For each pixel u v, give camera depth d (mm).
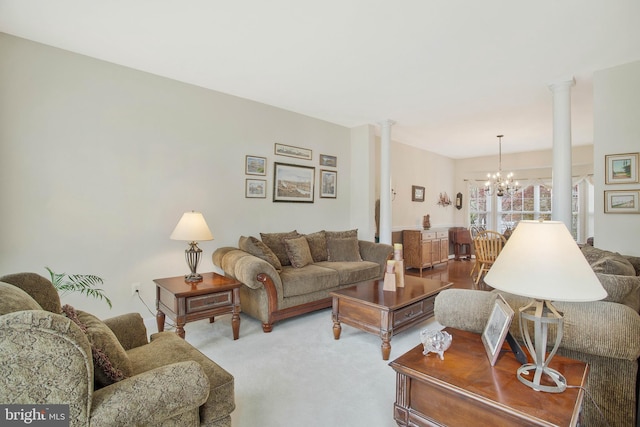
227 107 3949
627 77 3062
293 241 4012
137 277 3295
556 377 1229
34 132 2754
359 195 5379
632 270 2223
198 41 2748
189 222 2990
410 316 2807
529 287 1158
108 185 3121
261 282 3096
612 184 3105
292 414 1876
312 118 4906
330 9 2293
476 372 1304
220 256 3594
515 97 4051
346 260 4402
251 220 4184
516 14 2326
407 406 1367
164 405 1136
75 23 2482
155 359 1560
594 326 1456
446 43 2750
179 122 3564
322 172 5047
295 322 3451
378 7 2264
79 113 2965
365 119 5047
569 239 1224
